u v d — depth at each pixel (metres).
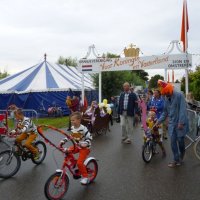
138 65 19.05
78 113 6.52
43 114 24.92
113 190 6.40
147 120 9.30
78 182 6.92
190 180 7.06
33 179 7.16
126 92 12.24
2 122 11.30
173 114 8.20
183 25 18.70
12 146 7.89
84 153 6.52
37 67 28.42
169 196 6.04
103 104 15.52
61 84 26.36
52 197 5.79
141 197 5.99
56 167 8.20
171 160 9.02
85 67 20.50
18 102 25.28
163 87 8.22
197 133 12.36
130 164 8.59
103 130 14.99
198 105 15.27
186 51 18.14
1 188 6.52
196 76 21.38
